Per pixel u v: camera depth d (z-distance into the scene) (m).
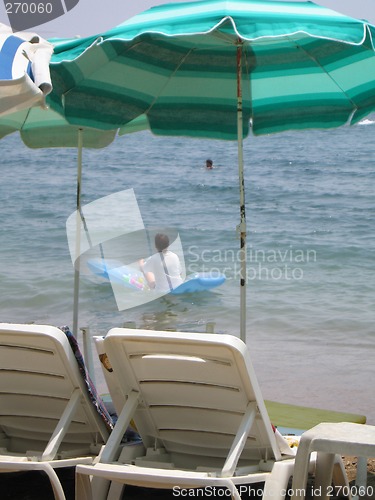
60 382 9.54
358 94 14.27
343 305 24.64
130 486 11.05
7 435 10.54
